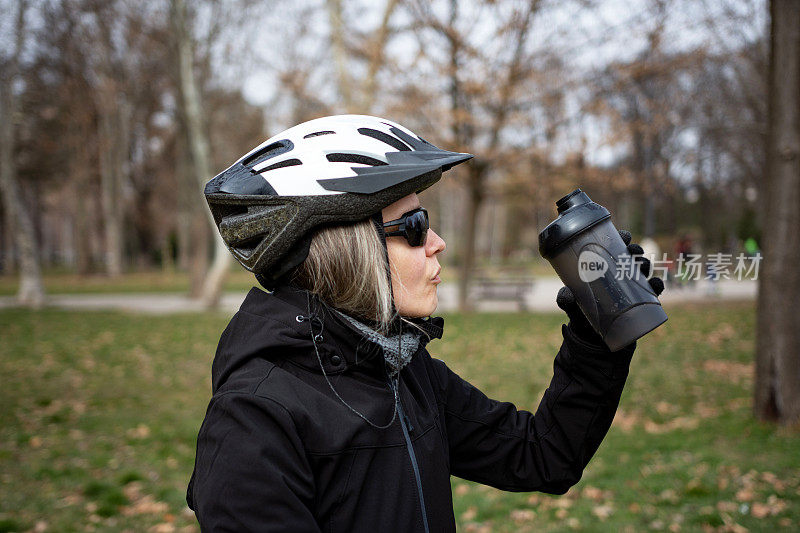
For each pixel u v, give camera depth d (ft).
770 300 16.61
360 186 3.39
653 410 18.79
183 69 51.60
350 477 3.21
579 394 4.00
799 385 16.47
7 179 57.26
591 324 3.72
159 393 23.26
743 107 41.37
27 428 18.65
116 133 98.94
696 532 11.26
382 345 3.50
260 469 2.93
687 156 45.91
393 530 3.24
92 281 97.14
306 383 3.34
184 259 125.39
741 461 14.26
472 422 4.33
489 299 49.78
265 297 3.55
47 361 29.73
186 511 12.91
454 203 144.46
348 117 3.96
